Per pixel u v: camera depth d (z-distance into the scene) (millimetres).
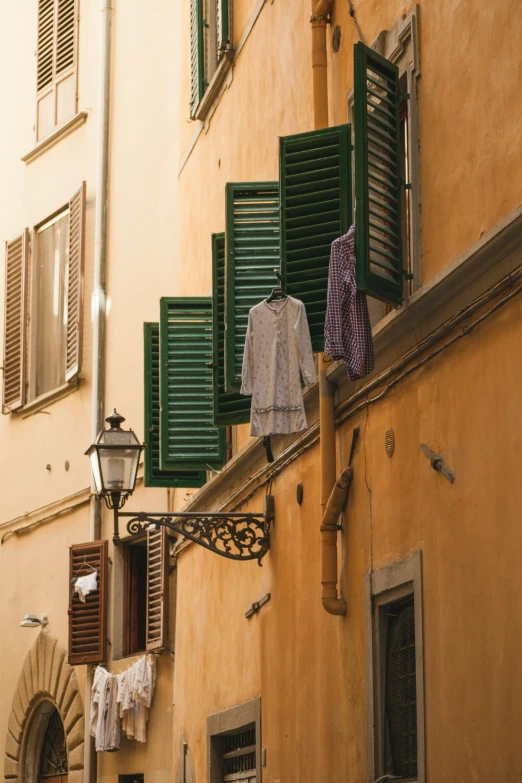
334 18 16031
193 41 22547
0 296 32000
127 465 17016
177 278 25312
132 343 26781
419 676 12656
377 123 13336
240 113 19797
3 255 32000
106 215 28156
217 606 19891
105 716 24906
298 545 16359
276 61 18094
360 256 12875
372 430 14203
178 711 21750
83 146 29469
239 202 16469
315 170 14812
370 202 13180
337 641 14930
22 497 29781
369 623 13953
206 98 21422
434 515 12617
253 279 16281
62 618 27688
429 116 13242
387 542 13680
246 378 14867
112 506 17016
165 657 24219
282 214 14891
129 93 28109
